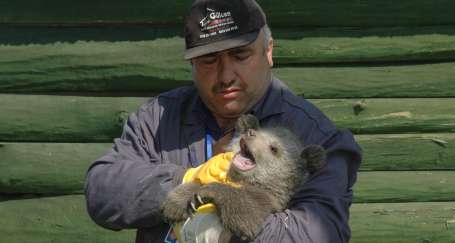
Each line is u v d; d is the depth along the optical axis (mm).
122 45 9828
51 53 9836
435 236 9359
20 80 9914
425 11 9594
